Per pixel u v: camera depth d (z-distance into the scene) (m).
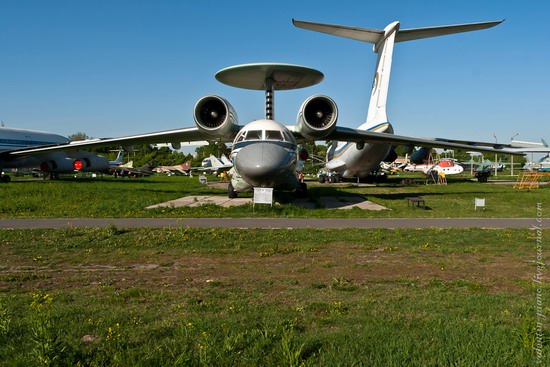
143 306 5.81
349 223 13.80
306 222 14.01
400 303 5.85
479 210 17.64
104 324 5.06
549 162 60.50
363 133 21.97
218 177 60.66
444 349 4.25
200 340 4.57
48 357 3.99
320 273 7.57
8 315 5.16
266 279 7.18
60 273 7.67
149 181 45.75
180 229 12.02
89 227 12.80
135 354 4.25
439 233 11.58
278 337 4.61
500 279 7.15
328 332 4.79
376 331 4.75
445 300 5.96
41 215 16.16
